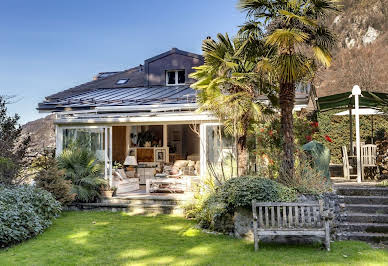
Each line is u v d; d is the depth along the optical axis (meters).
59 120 12.80
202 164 11.70
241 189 7.99
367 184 10.52
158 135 18.28
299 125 11.47
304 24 8.59
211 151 11.71
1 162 11.45
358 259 6.50
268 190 7.91
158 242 7.95
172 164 16.52
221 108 9.75
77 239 8.18
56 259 6.80
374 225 8.16
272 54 9.16
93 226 9.42
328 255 6.76
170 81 18.64
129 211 11.40
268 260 6.52
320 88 32.09
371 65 30.92
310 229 7.06
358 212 8.82
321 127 16.94
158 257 6.88
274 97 10.58
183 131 18.67
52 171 11.28
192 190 11.16
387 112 13.19
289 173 8.71
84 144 12.73
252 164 10.90
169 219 10.34
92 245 7.72
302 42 8.39
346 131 16.69
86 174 12.09
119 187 12.81
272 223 7.29
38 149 15.07
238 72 10.16
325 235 7.03
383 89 29.86
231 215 8.66
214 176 10.79
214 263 6.42
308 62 8.66
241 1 8.96
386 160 11.44
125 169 15.41
